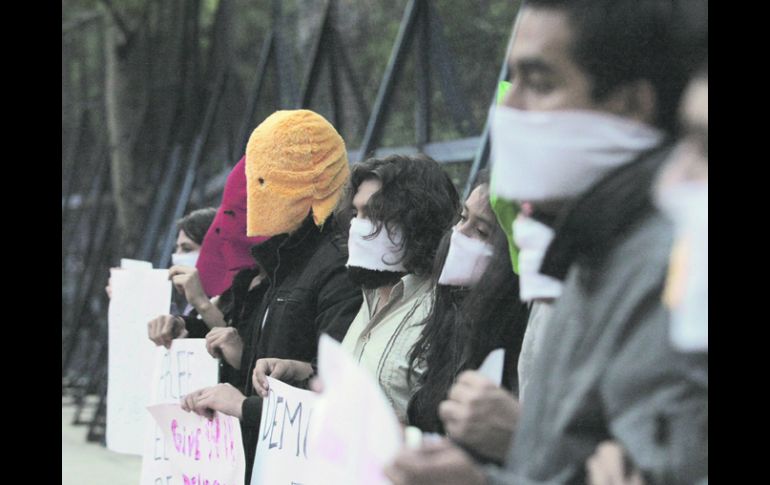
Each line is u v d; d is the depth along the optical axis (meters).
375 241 5.02
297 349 5.73
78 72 26.97
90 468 14.73
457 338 4.17
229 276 7.38
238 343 6.56
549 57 2.77
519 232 2.92
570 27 2.75
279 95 14.53
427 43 10.70
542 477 2.75
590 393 2.66
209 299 7.61
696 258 2.50
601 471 2.61
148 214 18.86
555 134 2.77
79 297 23.14
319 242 6.09
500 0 9.77
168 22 19.88
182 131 18.39
